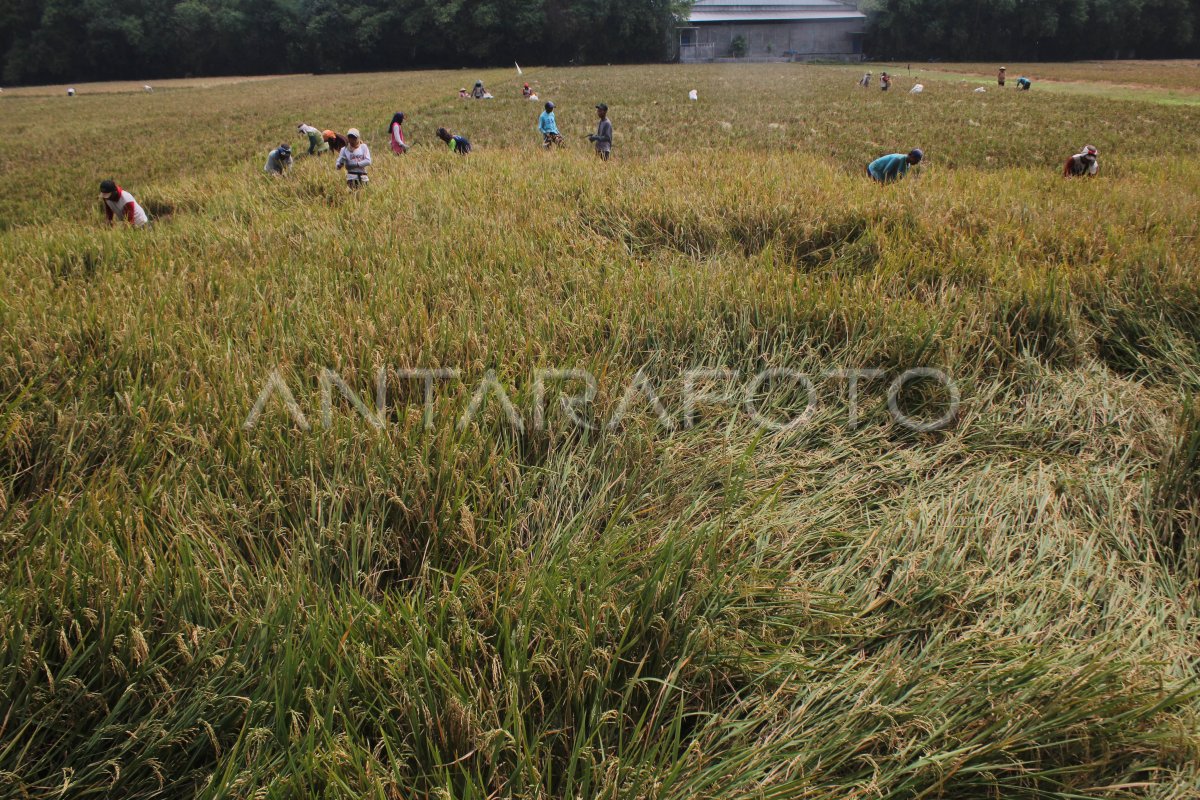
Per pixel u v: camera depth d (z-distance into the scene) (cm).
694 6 9519
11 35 7375
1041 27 7606
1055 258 575
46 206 1271
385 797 194
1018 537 311
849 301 469
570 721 228
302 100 3862
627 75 5647
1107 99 3180
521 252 585
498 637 239
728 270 536
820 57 8781
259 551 270
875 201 721
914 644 265
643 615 246
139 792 206
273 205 903
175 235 723
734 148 1538
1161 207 741
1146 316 480
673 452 351
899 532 309
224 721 217
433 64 8062
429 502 295
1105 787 211
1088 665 231
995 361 444
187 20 7262
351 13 7644
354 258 595
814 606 269
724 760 214
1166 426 379
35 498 305
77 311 456
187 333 426
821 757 217
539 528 308
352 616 238
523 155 1277
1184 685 221
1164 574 297
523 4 7500
